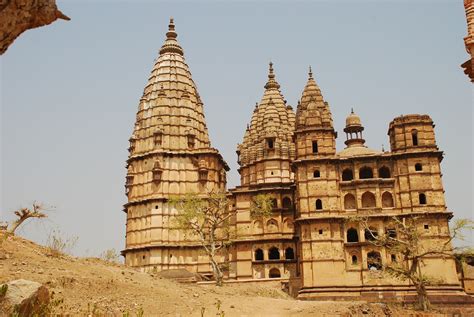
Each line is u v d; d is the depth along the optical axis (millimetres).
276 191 79250
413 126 68688
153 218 84750
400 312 37344
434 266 62375
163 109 92562
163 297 29422
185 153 89250
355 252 64875
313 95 74062
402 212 65500
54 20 11766
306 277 64500
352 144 78312
